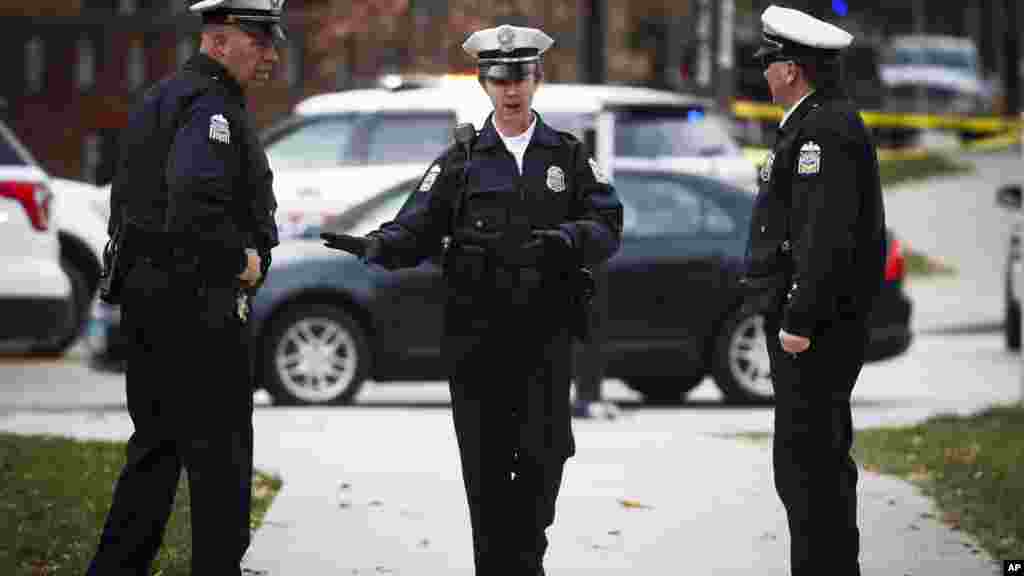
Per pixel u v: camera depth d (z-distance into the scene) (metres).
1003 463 29.92
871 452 32.31
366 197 53.00
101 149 52.22
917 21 141.25
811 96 19.12
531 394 19.06
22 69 148.50
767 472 29.83
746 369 41.91
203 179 18.38
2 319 39.41
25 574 21.72
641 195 41.84
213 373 18.89
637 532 25.05
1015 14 142.62
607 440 33.34
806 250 18.62
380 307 40.06
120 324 19.33
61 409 40.59
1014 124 138.38
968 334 68.12
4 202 39.53
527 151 19.03
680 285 41.44
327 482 28.47
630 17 108.31
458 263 19.00
